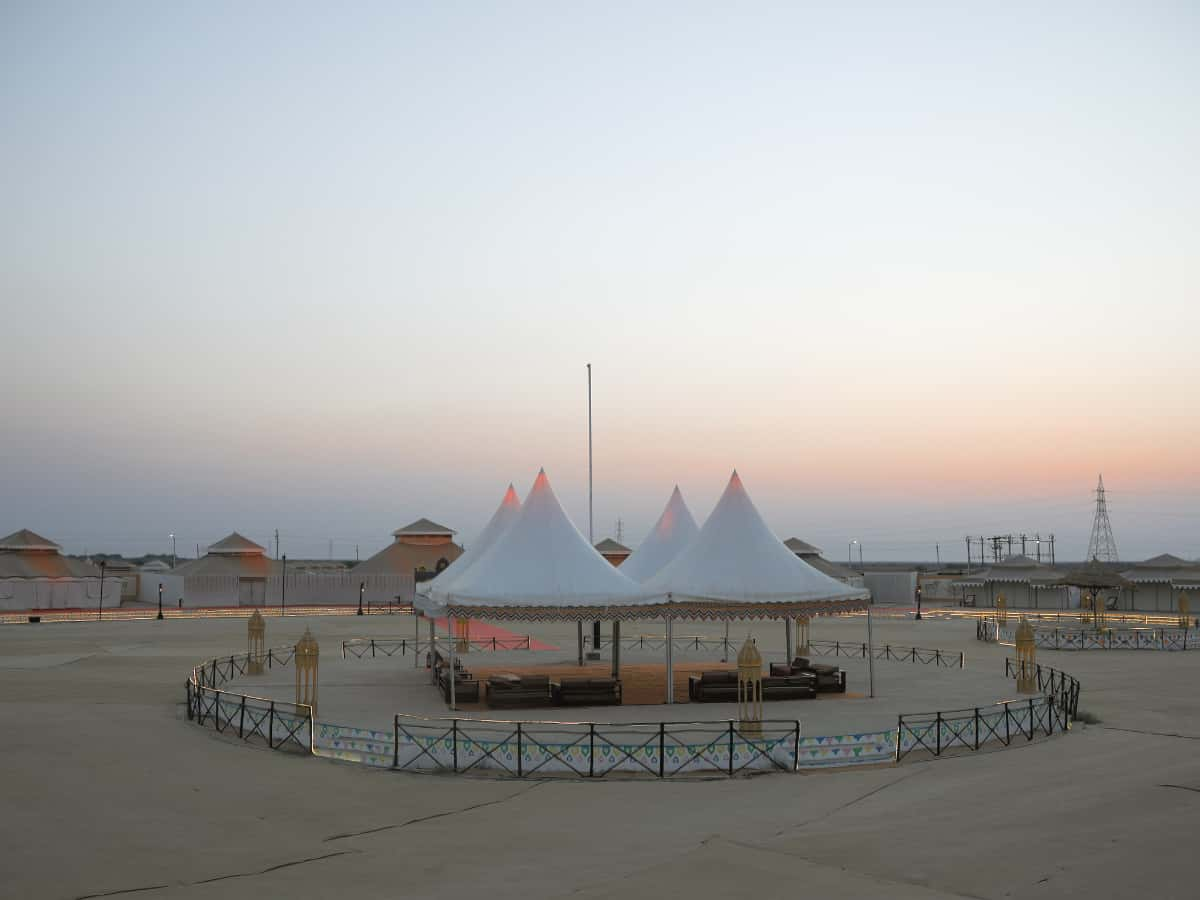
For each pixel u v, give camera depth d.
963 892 11.05
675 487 37.47
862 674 33.53
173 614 71.44
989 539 149.38
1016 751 19.81
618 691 25.83
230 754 19.44
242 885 11.49
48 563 81.25
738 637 53.88
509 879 11.69
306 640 24.47
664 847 13.08
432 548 91.88
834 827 14.02
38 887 11.39
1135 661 39.25
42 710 24.91
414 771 17.95
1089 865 11.87
